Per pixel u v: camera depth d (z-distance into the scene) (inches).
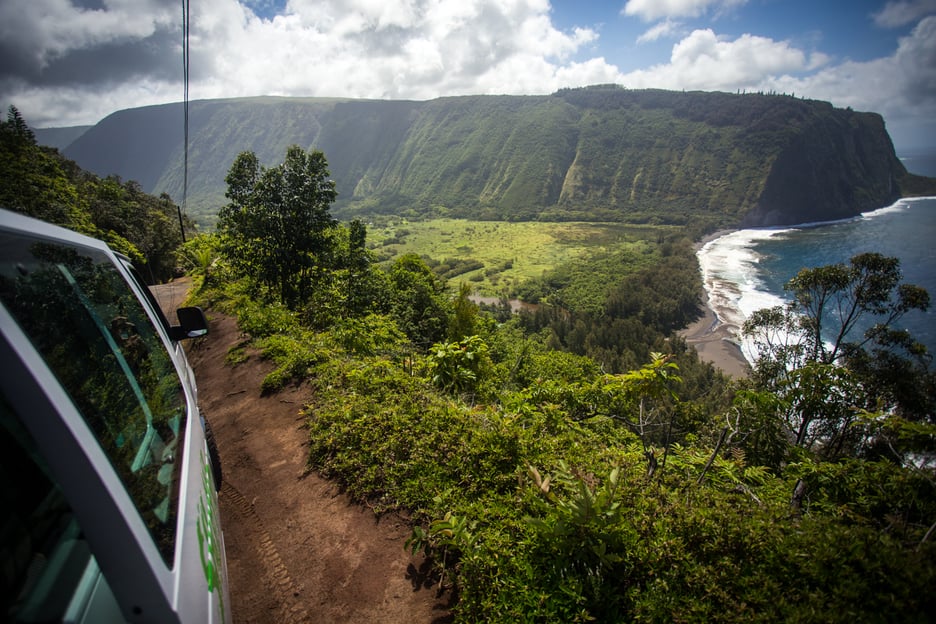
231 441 199.6
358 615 108.4
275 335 329.1
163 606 47.8
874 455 186.2
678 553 98.9
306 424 198.8
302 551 130.2
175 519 60.7
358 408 193.6
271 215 549.0
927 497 113.5
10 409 42.6
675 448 189.6
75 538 44.7
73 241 75.3
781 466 169.2
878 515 118.3
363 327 354.6
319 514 143.9
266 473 170.4
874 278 601.6
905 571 81.0
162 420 73.7
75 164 1972.2
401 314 672.4
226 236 604.7
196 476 77.9
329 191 565.3
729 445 173.9
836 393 209.2
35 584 38.4
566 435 177.0
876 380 564.7
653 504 118.0
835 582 85.2
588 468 146.3
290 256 559.5
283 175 553.6
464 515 124.0
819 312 662.5
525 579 102.4
